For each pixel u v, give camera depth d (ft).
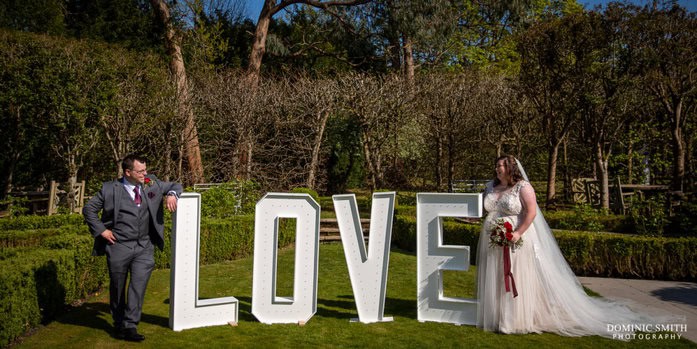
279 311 16.99
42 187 57.26
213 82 66.59
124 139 46.78
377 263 17.24
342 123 71.26
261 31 75.25
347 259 17.12
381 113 62.54
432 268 17.38
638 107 46.52
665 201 37.68
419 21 75.46
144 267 15.23
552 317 16.38
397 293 21.34
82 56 46.60
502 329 15.98
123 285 15.28
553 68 43.52
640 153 60.90
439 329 16.38
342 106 64.85
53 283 16.80
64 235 20.04
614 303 18.76
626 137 55.93
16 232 27.48
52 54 45.57
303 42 87.04
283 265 27.45
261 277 16.90
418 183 73.82
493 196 17.02
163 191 15.78
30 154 55.21
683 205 32.27
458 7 91.20
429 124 63.98
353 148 72.64
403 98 63.05
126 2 76.33
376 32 83.66
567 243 25.45
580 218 31.94
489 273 16.46
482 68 79.56
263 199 16.81
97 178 51.44
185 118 55.06
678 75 41.29
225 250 28.43
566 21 42.14
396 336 15.60
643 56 39.86
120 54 50.16
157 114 49.55
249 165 62.90
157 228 15.53
